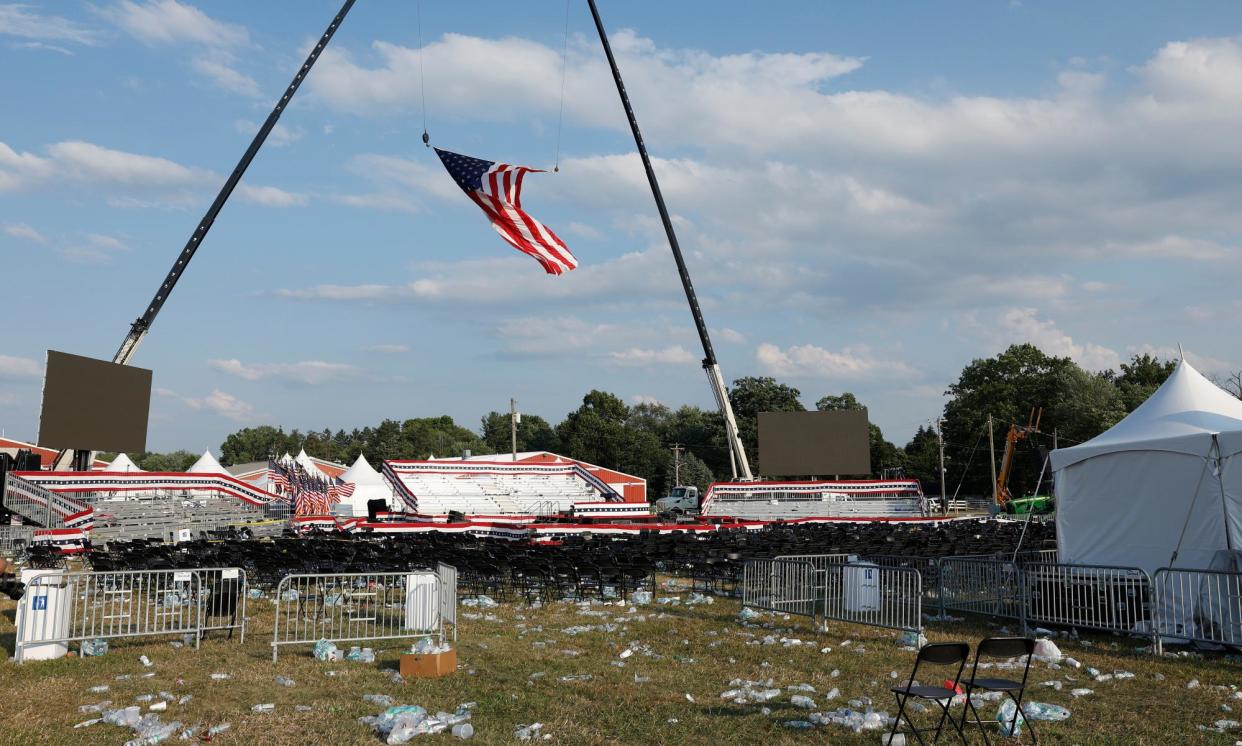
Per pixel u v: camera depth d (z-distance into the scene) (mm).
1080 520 15977
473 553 20984
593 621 16141
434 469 61344
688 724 8719
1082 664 11617
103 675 11008
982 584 15750
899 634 14023
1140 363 98688
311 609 17578
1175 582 13156
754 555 22750
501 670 11359
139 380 43531
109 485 42500
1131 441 15344
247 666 11531
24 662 11711
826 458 57688
